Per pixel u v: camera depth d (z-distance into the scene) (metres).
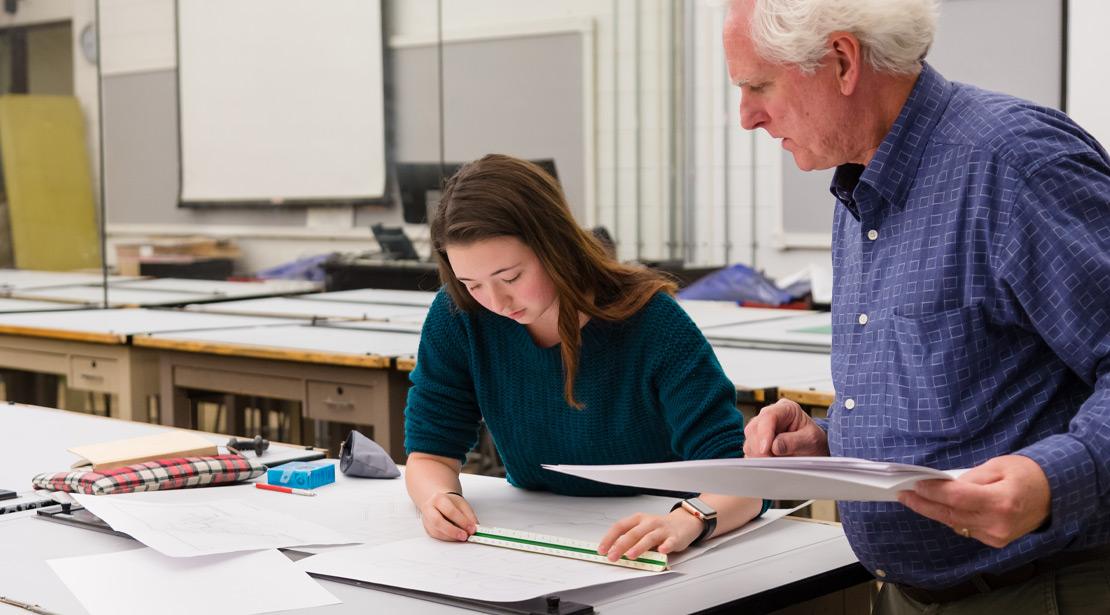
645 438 1.75
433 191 5.34
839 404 1.36
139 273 5.34
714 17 6.82
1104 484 1.09
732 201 6.93
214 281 5.38
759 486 1.14
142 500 1.78
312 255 5.35
